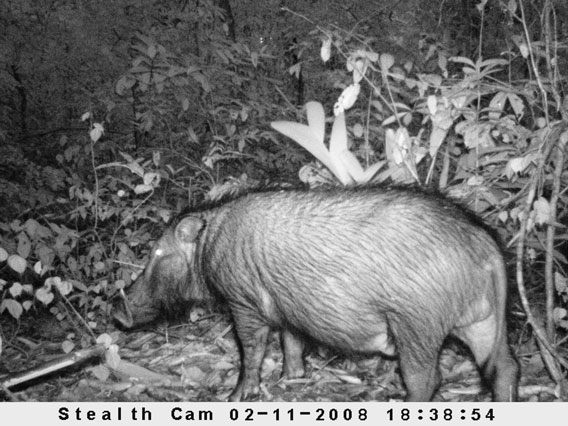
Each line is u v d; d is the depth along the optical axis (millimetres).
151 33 7352
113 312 4676
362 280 3930
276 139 6652
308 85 7965
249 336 4328
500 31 7371
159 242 4555
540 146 4152
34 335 5625
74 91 8203
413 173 4559
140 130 7070
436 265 3852
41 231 5020
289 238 4062
